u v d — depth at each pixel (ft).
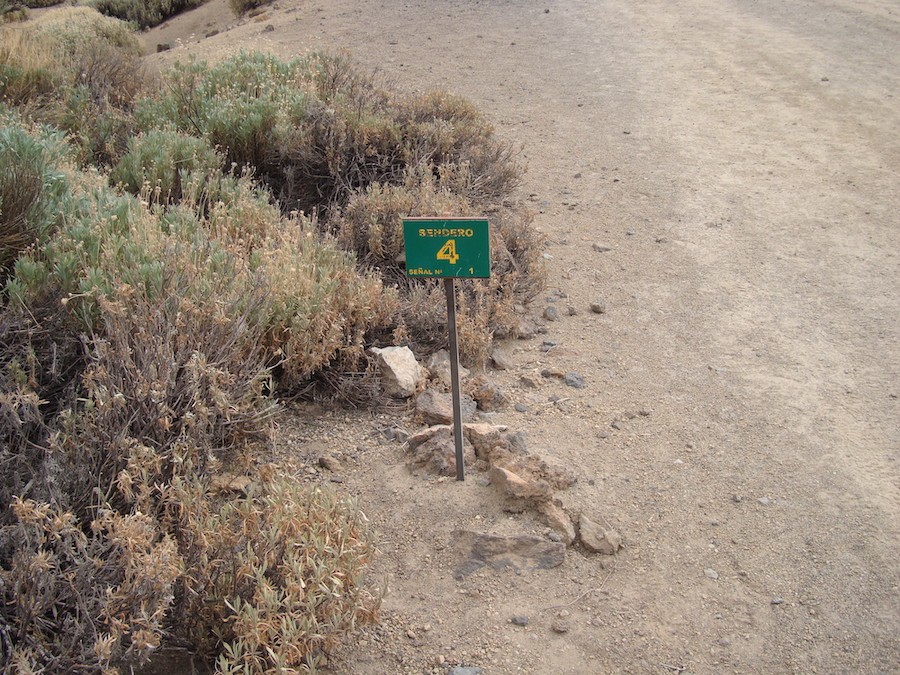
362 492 13.07
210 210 18.44
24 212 14.67
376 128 24.61
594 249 23.27
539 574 11.70
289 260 15.76
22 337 12.62
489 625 10.86
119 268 13.78
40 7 83.46
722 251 23.26
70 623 9.08
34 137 18.52
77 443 10.66
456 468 13.21
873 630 10.94
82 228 14.33
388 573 11.62
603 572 11.81
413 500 12.86
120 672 8.94
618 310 19.90
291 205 23.36
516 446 13.85
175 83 28.86
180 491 9.87
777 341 18.52
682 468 14.06
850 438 15.02
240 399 12.84
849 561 12.08
